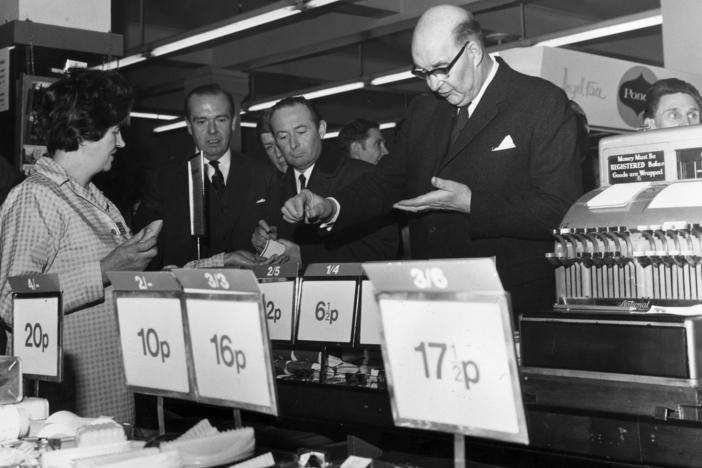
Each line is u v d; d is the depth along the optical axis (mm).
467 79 2090
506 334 919
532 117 2100
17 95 3604
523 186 2133
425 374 1010
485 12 9047
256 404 1208
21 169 3541
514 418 923
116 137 2127
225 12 9414
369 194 2389
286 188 3215
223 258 2137
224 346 1257
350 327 1862
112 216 2203
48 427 1490
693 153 1650
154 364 1414
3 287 1922
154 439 1433
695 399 1229
